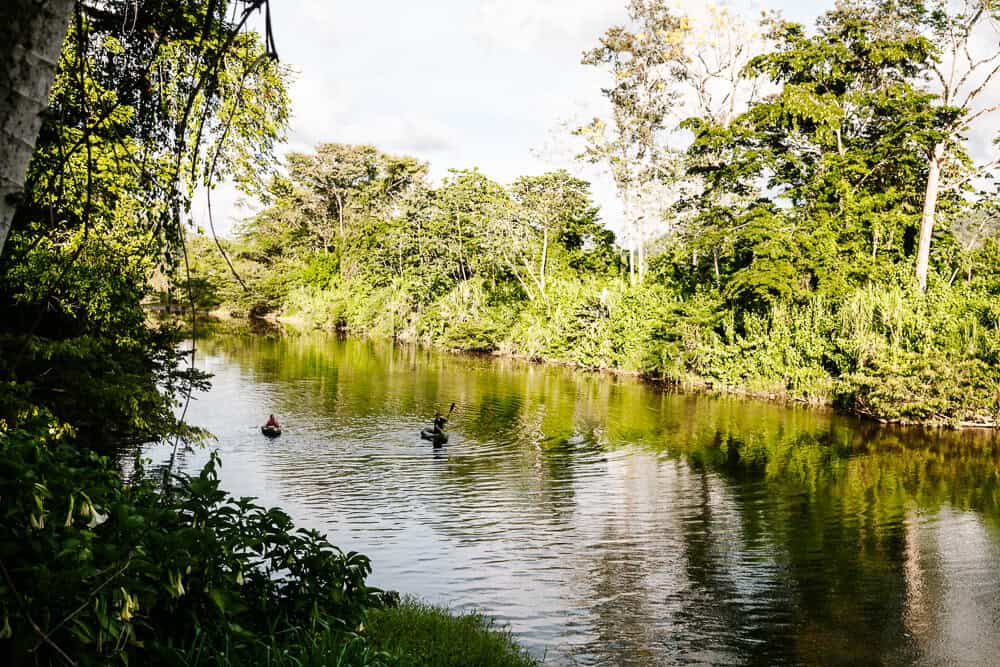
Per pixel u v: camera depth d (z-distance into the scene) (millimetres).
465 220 64812
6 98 1814
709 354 36906
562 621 10086
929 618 10391
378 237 77562
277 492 16547
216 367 39781
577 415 28109
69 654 3039
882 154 37656
